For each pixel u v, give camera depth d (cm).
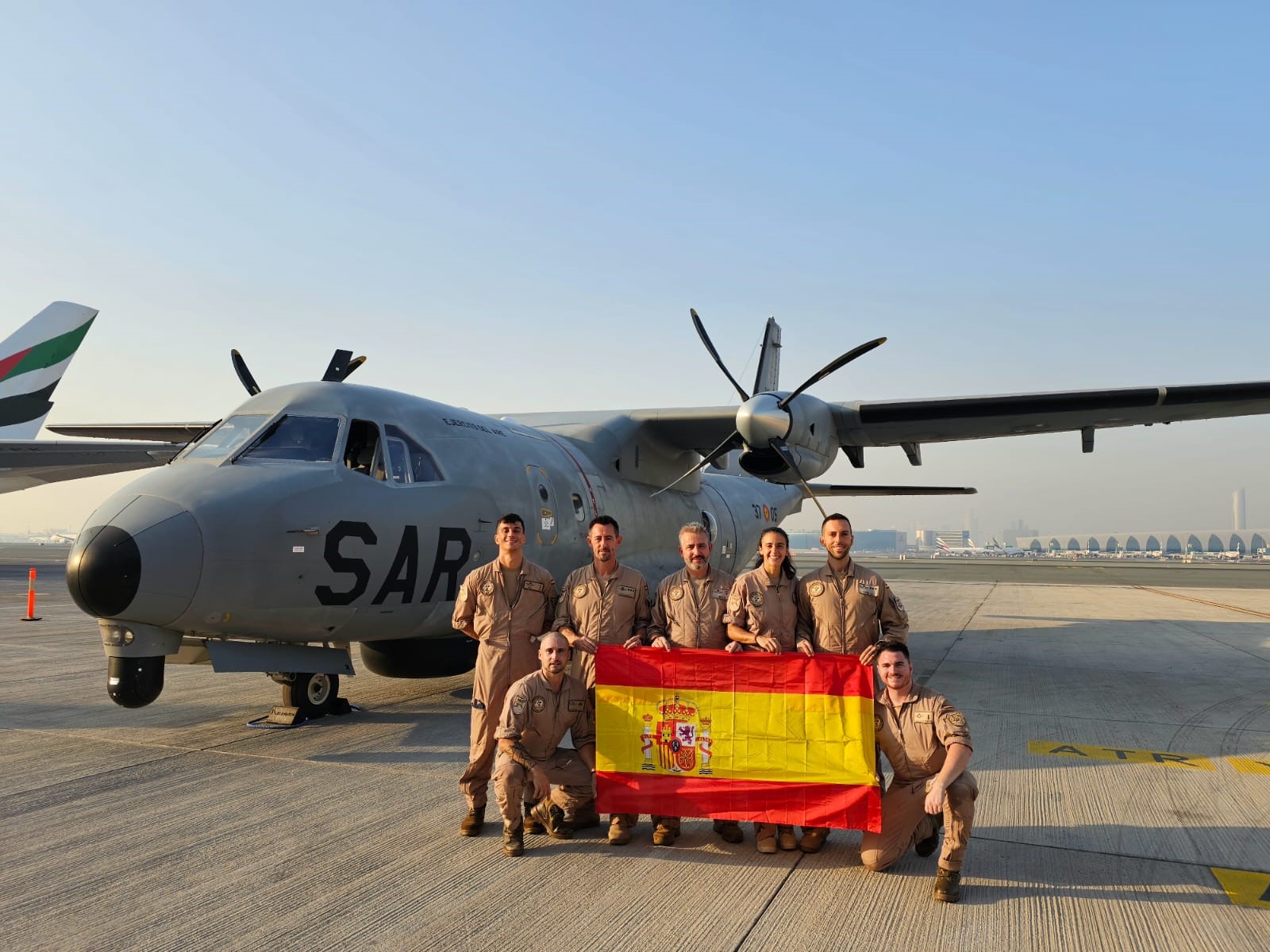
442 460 752
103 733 666
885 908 363
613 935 333
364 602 663
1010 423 1141
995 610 2022
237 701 794
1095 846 436
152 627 588
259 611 608
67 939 324
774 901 369
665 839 439
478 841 439
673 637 476
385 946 321
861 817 411
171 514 582
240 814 474
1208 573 5116
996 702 843
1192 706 826
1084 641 1380
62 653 1119
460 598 486
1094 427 1159
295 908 354
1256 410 1065
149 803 491
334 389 718
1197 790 536
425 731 679
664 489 1141
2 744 630
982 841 443
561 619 482
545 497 874
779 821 422
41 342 2889
